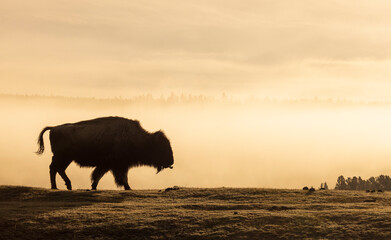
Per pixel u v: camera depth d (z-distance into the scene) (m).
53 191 36.78
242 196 36.06
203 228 27.75
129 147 40.97
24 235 26.97
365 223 27.72
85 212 30.25
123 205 32.56
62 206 32.22
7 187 37.38
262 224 28.09
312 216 29.06
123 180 41.00
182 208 31.84
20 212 30.28
